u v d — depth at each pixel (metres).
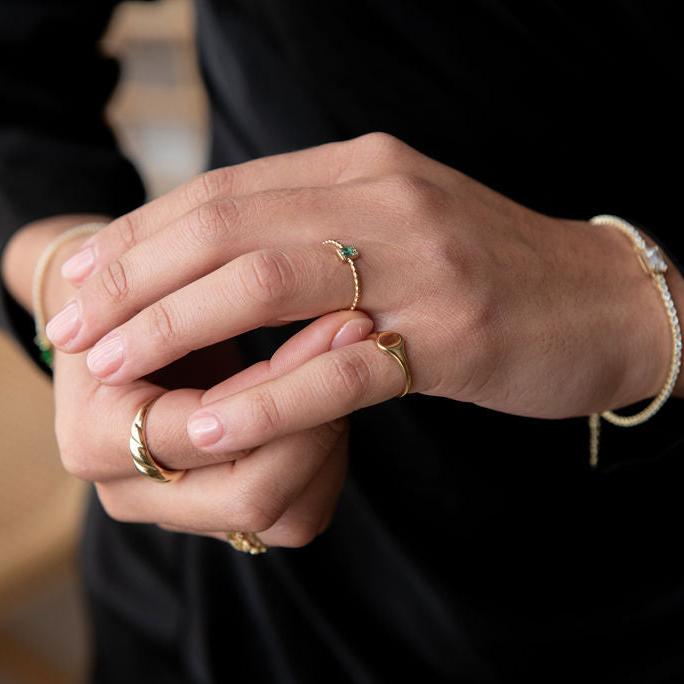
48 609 0.95
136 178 0.45
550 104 0.36
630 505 0.40
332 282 0.31
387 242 0.31
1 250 0.41
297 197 0.32
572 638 0.40
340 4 0.37
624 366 0.34
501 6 0.35
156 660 0.47
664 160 0.37
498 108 0.37
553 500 0.40
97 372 0.31
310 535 0.35
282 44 0.39
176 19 1.06
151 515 0.33
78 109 0.46
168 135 1.20
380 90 0.38
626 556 0.40
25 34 0.43
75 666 0.91
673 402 0.36
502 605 0.40
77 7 0.45
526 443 0.39
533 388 0.33
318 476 0.34
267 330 0.41
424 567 0.40
